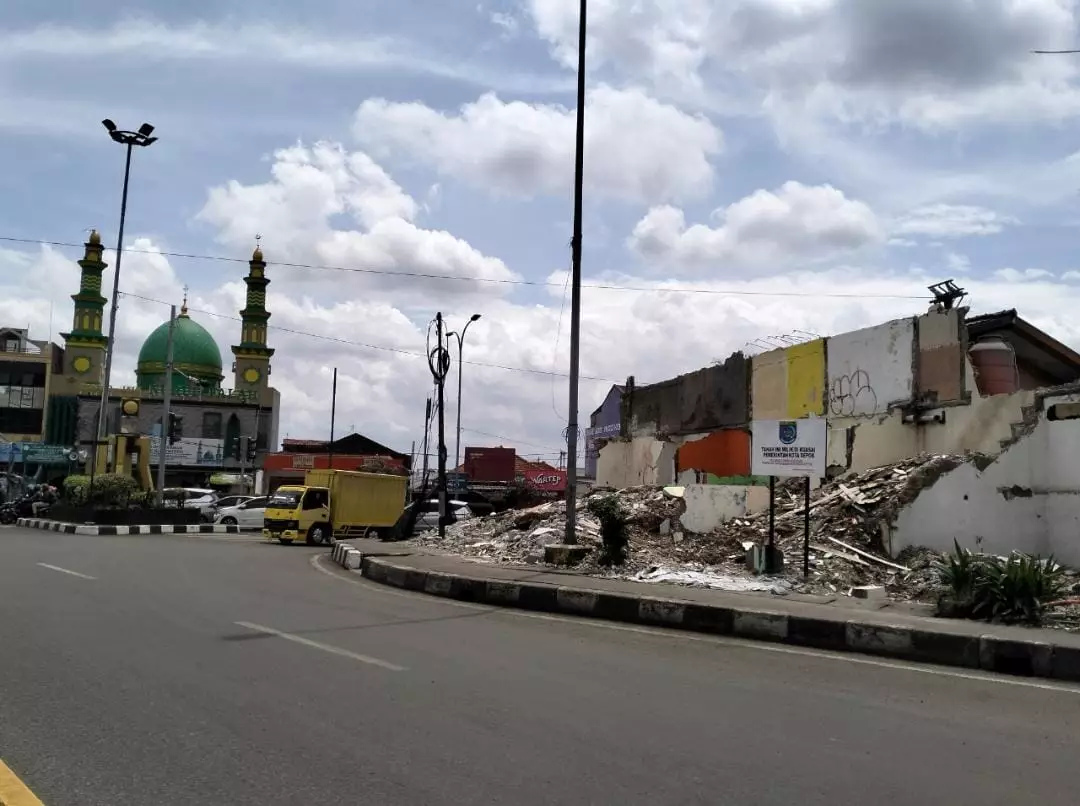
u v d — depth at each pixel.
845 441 19.55
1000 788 4.59
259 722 5.55
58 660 7.25
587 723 5.66
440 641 8.81
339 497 27.42
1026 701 6.76
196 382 57.97
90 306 66.81
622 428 33.47
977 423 16.38
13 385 63.66
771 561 12.98
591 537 17.31
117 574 14.05
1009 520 14.02
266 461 63.12
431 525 31.86
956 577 9.70
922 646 8.55
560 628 10.21
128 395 61.75
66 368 65.25
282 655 7.70
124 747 5.02
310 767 4.71
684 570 13.54
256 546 24.22
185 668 7.05
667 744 5.23
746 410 24.48
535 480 60.88
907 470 15.66
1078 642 7.94
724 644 9.30
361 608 11.34
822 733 5.59
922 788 4.56
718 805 4.25
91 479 30.69
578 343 15.59
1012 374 18.02
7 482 41.53
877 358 19.17
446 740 5.21
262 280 71.00
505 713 5.87
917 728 5.81
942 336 17.42
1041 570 9.55
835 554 13.56
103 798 4.24
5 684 6.44
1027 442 14.22
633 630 10.23
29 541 21.73
